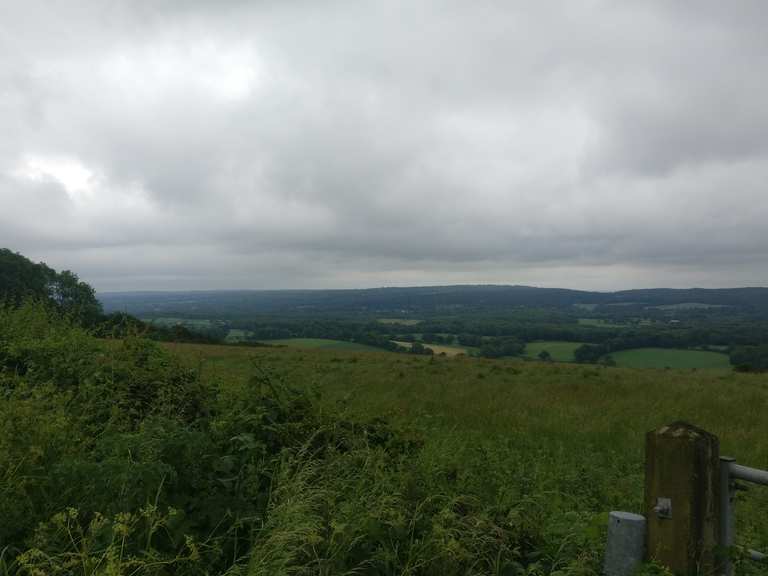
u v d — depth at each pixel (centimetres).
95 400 632
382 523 452
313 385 726
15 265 5394
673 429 362
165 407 597
